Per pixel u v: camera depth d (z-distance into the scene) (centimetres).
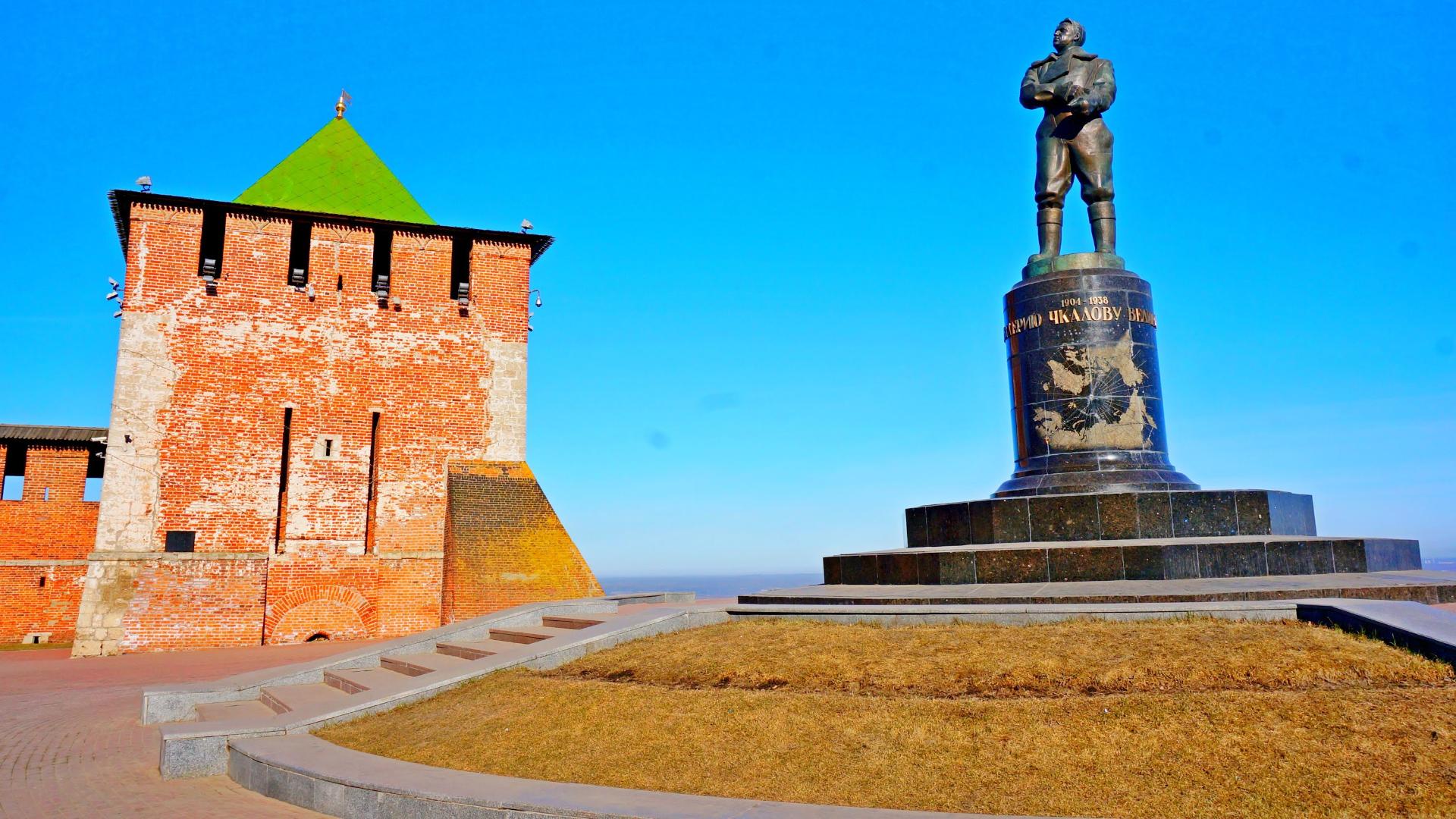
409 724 1177
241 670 2239
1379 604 1040
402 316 3166
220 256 3297
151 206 2966
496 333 3269
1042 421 1764
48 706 1753
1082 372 1739
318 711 1280
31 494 3588
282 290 3058
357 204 3225
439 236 3253
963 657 1028
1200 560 1416
